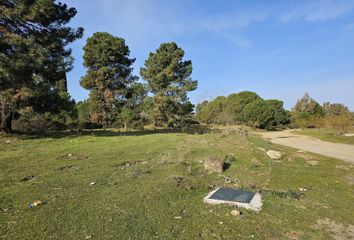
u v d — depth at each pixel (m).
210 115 40.25
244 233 4.83
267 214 5.73
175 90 35.00
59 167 9.27
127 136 18.42
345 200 7.07
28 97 15.95
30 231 4.56
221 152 12.49
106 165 9.64
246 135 19.97
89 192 6.62
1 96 15.17
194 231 4.79
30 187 6.96
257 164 10.88
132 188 6.96
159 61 35.44
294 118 47.03
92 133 20.61
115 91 33.28
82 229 4.68
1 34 15.48
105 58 32.69
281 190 7.72
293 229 5.12
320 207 6.39
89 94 33.53
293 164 11.62
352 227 5.35
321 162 12.35
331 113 57.34
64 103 18.52
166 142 15.21
